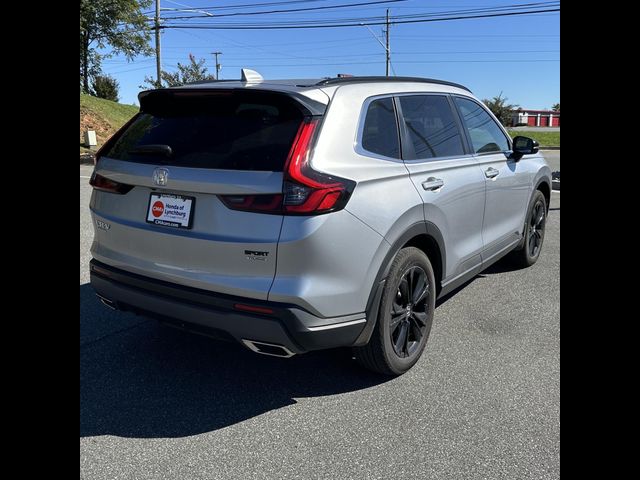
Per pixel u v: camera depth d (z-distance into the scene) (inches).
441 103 157.1
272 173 104.5
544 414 117.1
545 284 203.2
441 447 105.8
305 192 103.3
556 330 160.7
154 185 115.5
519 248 214.4
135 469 98.0
